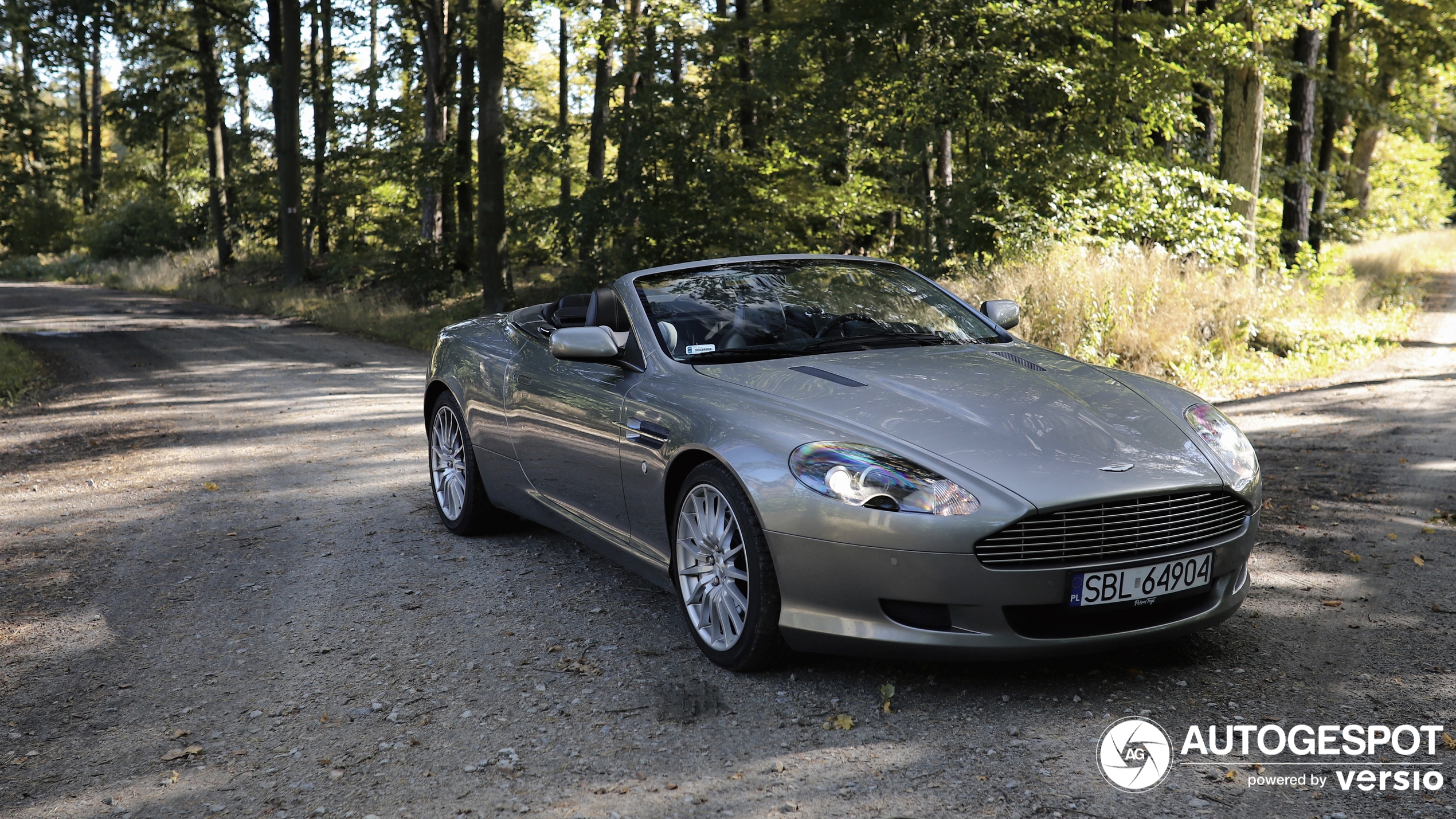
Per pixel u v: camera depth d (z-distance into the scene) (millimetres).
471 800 2570
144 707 3262
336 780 2715
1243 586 3264
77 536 5434
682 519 3504
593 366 4160
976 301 11156
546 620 3900
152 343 17000
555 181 28734
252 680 3439
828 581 2994
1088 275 10617
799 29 16016
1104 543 2914
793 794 2514
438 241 24953
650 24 18172
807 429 3170
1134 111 15375
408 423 8797
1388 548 4402
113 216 44438
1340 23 23516
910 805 2432
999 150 15414
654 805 2498
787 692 3139
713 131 16891
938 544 2836
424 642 3719
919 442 3033
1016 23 15031
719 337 3947
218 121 35031
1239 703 2922
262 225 33625
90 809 2631
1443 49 23172
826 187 18672
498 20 17844
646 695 3164
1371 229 36094
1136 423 3234
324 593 4344
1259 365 10297
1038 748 2695
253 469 7062
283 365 13781
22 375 12539
